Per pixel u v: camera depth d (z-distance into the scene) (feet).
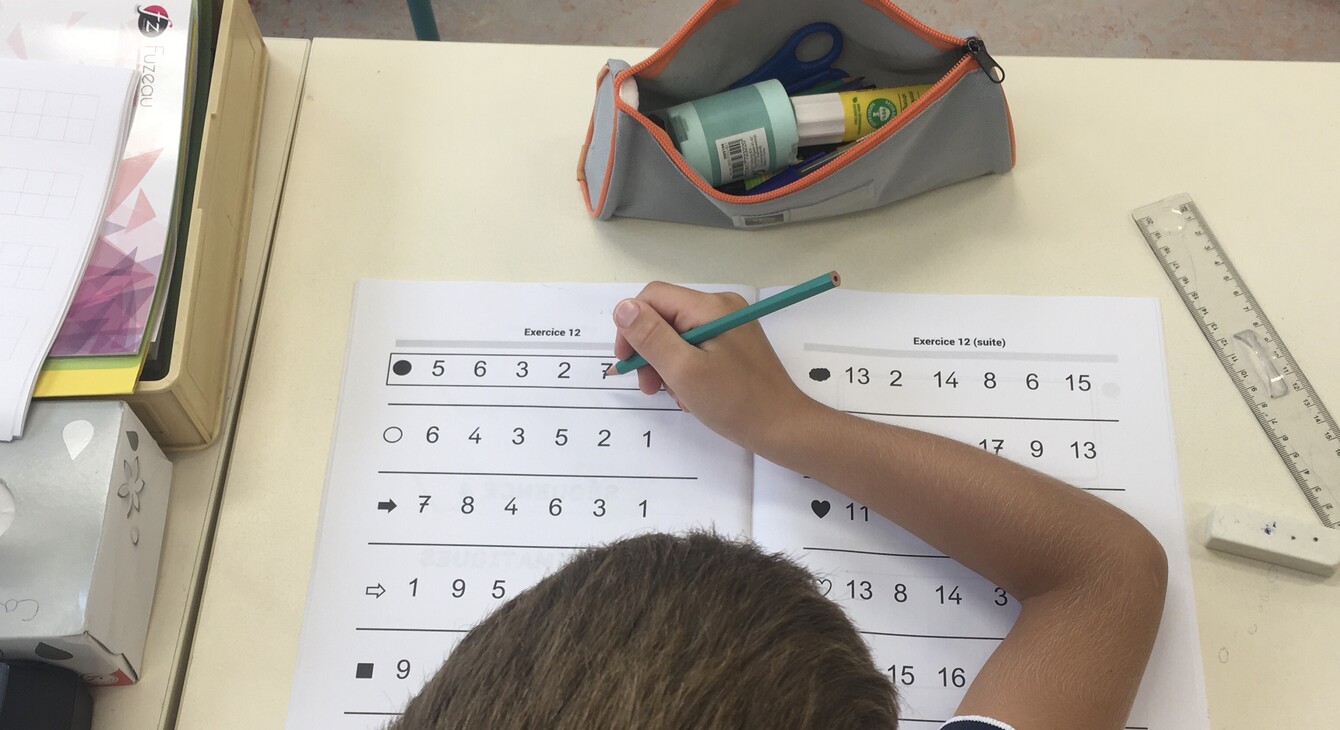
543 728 1.19
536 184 2.56
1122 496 2.21
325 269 2.43
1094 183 2.56
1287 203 2.53
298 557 2.14
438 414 2.27
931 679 2.05
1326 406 2.30
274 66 2.70
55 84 2.21
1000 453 2.25
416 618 2.08
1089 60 2.74
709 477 2.22
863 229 2.51
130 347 2.02
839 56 2.56
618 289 2.42
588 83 2.70
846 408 2.29
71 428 1.95
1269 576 2.15
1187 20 5.08
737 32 2.42
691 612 1.30
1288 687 2.05
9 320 2.00
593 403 2.29
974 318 2.39
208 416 2.20
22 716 1.80
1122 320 2.39
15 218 2.10
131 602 1.98
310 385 2.30
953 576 2.14
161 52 2.31
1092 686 1.84
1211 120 2.64
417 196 2.53
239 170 2.44
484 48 2.75
